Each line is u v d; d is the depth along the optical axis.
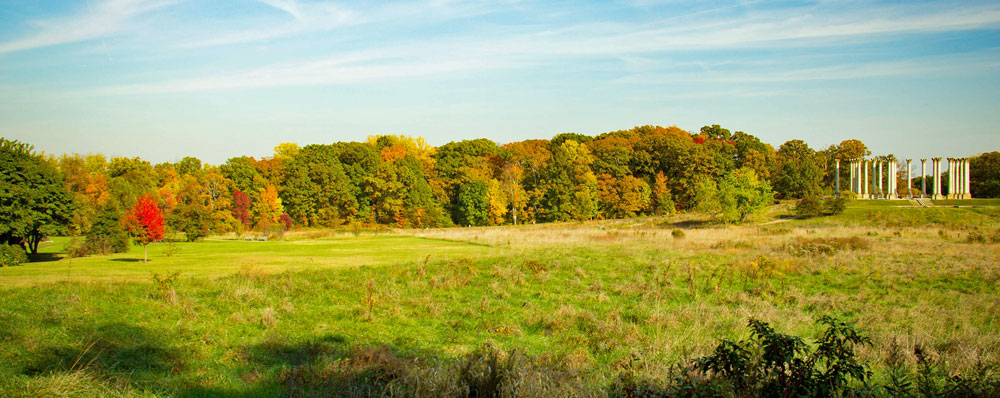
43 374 8.66
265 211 74.69
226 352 10.48
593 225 65.50
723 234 41.62
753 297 17.06
